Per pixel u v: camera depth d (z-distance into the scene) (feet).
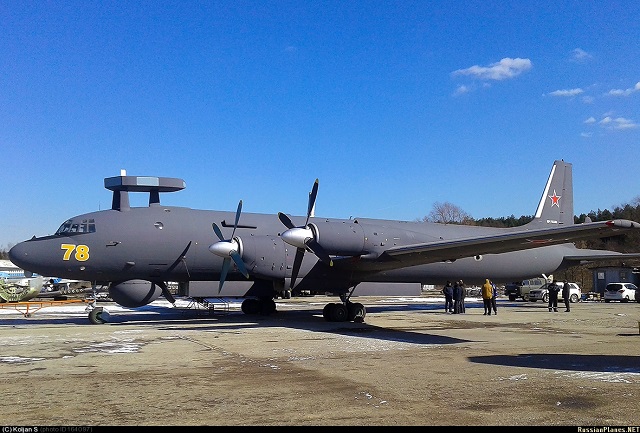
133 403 25.63
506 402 25.77
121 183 71.67
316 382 30.48
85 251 66.85
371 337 52.54
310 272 68.54
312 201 65.36
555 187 100.01
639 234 222.89
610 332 57.62
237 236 70.13
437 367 35.37
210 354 41.27
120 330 59.52
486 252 62.80
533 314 85.30
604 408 24.58
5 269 204.74
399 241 66.33
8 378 31.83
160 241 69.62
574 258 96.43
